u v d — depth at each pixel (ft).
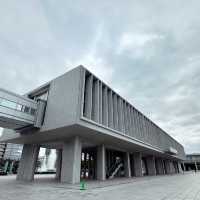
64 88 70.54
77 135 71.72
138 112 118.93
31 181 72.38
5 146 362.74
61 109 65.98
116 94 91.71
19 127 75.41
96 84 76.64
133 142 92.73
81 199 32.50
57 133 70.79
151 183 67.36
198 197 35.19
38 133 72.28
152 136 133.39
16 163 219.82
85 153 119.85
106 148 105.81
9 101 63.62
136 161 122.93
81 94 62.75
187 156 343.05
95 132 68.13
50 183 62.34
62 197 34.60
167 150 146.20
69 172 64.75
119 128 86.94
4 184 60.23
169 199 32.83
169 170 196.24
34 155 88.17
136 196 36.19
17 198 33.63
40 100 75.46
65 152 71.97
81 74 67.26
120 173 117.08
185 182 72.08
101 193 40.19
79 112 58.80
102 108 79.56
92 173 108.06
